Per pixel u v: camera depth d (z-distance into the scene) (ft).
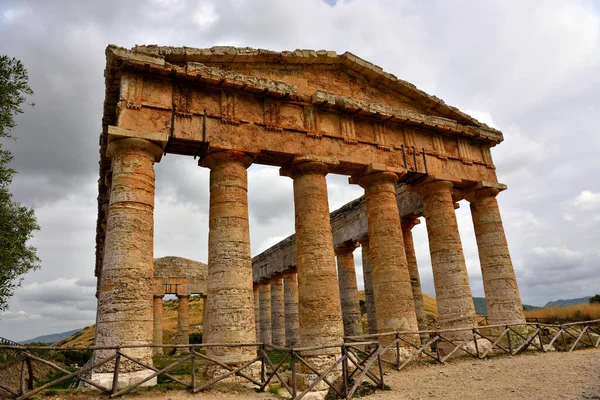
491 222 76.43
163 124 53.62
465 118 77.61
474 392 39.19
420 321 86.63
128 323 44.29
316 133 63.05
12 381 68.64
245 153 57.41
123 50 51.88
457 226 71.77
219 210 54.65
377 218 66.23
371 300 93.25
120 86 54.24
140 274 47.01
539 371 46.47
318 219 59.21
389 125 71.31
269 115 60.75
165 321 249.75
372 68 69.46
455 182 75.00
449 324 66.23
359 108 65.82
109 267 46.29
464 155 77.77
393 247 64.39
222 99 58.18
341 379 44.21
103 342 43.29
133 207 49.08
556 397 34.99
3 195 57.06
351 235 100.37
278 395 41.27
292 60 64.03
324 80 67.10
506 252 74.95
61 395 36.29
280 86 60.80
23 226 60.59
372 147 68.08
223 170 56.24
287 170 63.82
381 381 43.24
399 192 94.38
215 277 51.98
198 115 56.13
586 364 48.03
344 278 104.37
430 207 72.79
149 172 52.11
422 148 73.05
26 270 60.34
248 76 59.00
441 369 51.55
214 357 48.65
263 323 143.13
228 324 49.57
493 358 57.88
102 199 81.56
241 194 56.24
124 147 51.42
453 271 68.18
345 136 65.46
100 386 36.52
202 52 56.54
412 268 90.38
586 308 108.47
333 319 54.85
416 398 38.55
